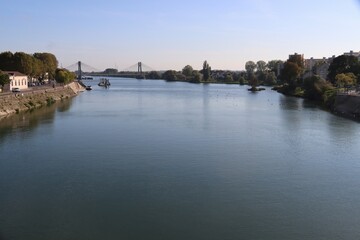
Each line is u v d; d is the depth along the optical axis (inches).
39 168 1700.3
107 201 1326.3
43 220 1181.7
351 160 1856.5
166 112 3737.7
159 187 1462.8
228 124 2918.3
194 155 1926.7
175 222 1170.0
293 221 1187.3
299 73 7003.0
